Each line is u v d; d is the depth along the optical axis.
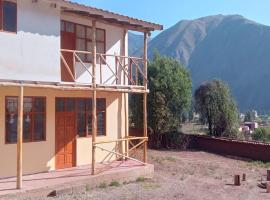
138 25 17.81
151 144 31.23
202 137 31.61
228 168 22.83
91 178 15.29
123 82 19.55
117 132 19.88
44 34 14.58
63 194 14.06
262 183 17.56
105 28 19.14
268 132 37.19
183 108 32.31
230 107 34.69
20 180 13.36
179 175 19.67
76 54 17.81
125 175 16.62
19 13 13.88
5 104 15.22
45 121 16.70
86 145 18.47
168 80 31.44
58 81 14.97
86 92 18.41
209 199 14.49
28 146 16.00
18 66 13.77
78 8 15.09
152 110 30.89
